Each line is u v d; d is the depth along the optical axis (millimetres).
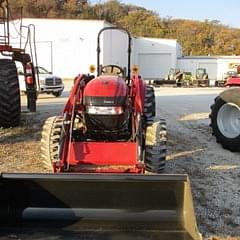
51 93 18031
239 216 4680
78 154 4902
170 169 6363
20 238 3348
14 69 8797
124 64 48594
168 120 11062
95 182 3520
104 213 3570
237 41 89625
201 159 7039
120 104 5199
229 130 7684
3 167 6262
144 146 5195
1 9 9781
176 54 55062
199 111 13062
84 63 44438
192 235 3244
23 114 11133
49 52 44500
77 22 44031
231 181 5875
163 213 3549
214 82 37562
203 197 5211
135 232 3453
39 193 3566
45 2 73375
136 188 3529
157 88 30094
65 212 3582
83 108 5352
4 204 3572
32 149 7320
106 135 5352
